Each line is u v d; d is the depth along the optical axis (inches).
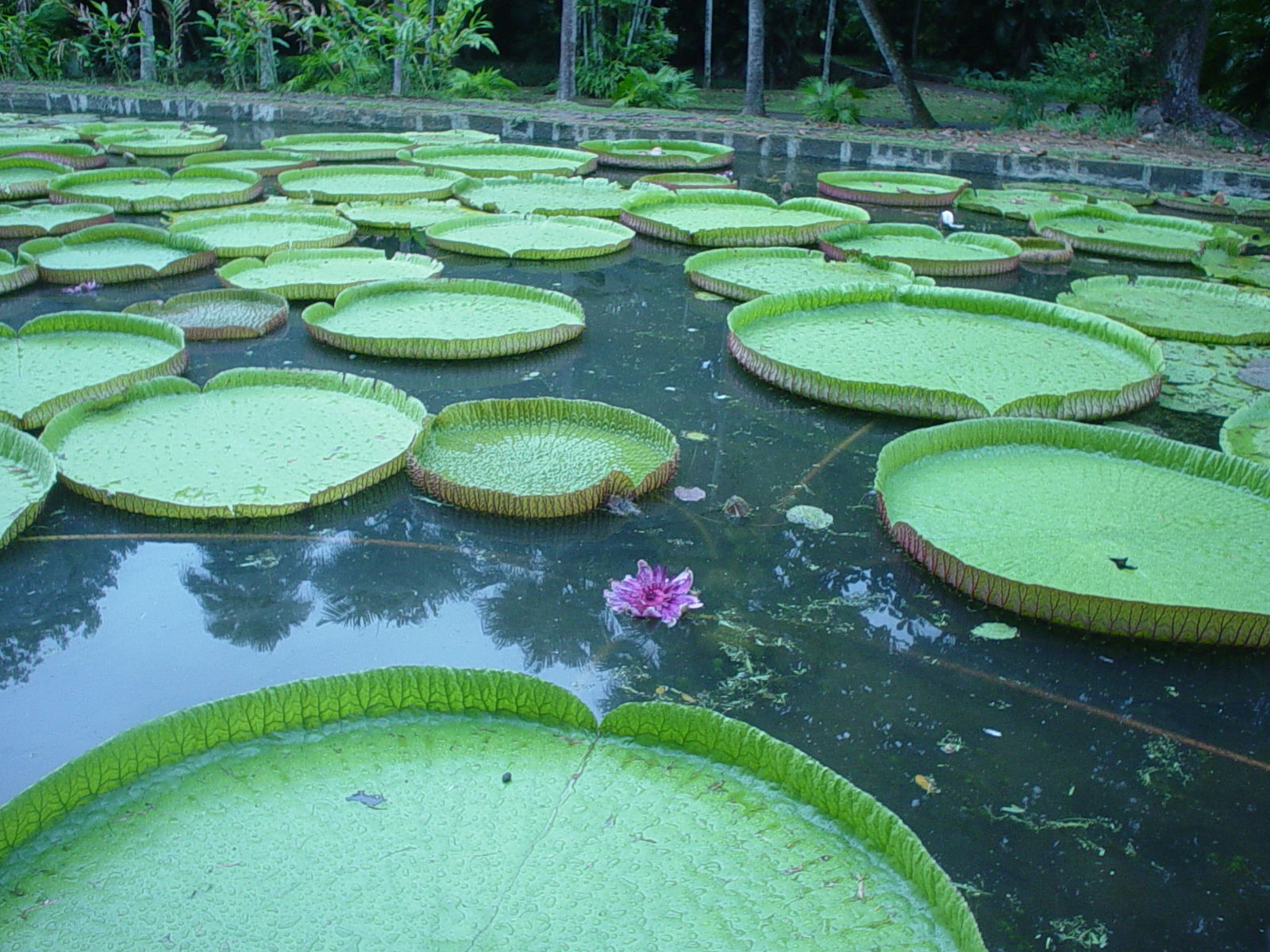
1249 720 71.4
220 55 473.4
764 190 263.7
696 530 94.5
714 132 317.1
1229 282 183.9
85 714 67.8
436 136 318.7
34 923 46.1
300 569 86.2
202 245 177.9
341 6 404.5
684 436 114.0
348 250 178.4
